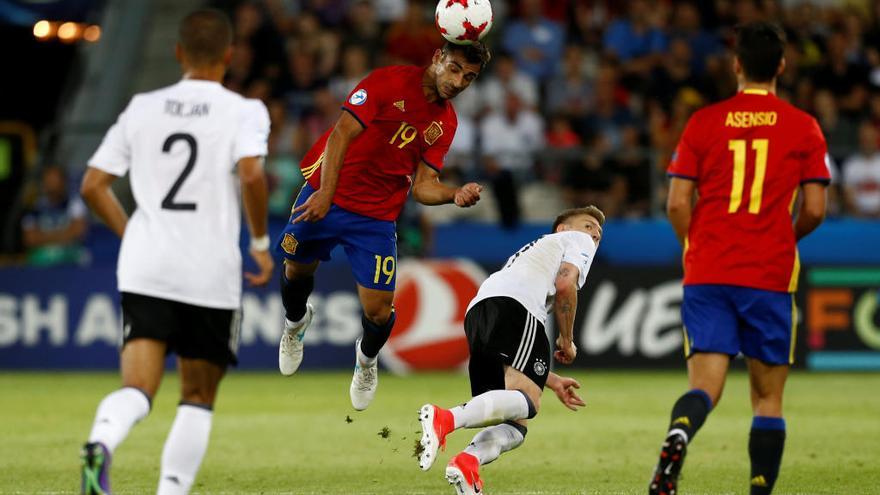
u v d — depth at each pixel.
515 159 56.09
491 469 25.98
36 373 48.66
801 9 64.81
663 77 58.66
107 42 68.38
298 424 33.59
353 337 49.81
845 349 51.50
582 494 22.84
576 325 50.09
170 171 17.83
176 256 17.53
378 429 32.62
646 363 50.41
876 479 24.66
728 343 18.66
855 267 51.62
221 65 18.55
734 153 18.97
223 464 26.64
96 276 49.56
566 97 59.69
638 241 53.28
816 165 18.94
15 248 52.97
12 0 65.75
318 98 55.38
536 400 20.64
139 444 29.30
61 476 24.77
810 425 33.88
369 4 61.00
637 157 54.28
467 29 21.72
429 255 52.59
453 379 46.94
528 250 21.75
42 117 73.00
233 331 18.02
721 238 18.86
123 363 17.50
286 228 24.39
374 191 23.77
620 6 66.00
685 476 24.95
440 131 23.36
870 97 61.97
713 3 64.94
